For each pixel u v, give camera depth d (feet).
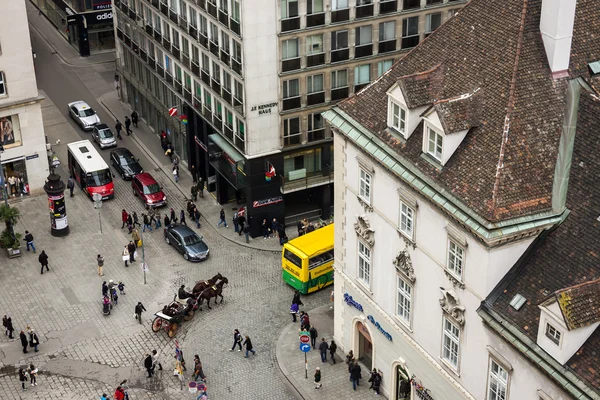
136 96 349.00
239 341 234.99
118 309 251.39
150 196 295.07
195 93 293.84
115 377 227.61
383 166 193.67
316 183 281.13
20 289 258.98
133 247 269.23
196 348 237.66
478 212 166.40
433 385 195.62
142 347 237.86
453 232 174.60
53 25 424.87
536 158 169.68
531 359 159.53
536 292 164.55
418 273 191.01
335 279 228.02
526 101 172.96
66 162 322.96
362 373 225.76
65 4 394.11
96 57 396.78
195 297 248.73
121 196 304.30
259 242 280.51
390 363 211.82
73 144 312.91
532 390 163.63
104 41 400.88
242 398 221.05
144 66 330.75
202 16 274.36
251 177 272.51
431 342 192.13
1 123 289.53
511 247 167.53
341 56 265.95
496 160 169.37
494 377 173.88
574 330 151.94
